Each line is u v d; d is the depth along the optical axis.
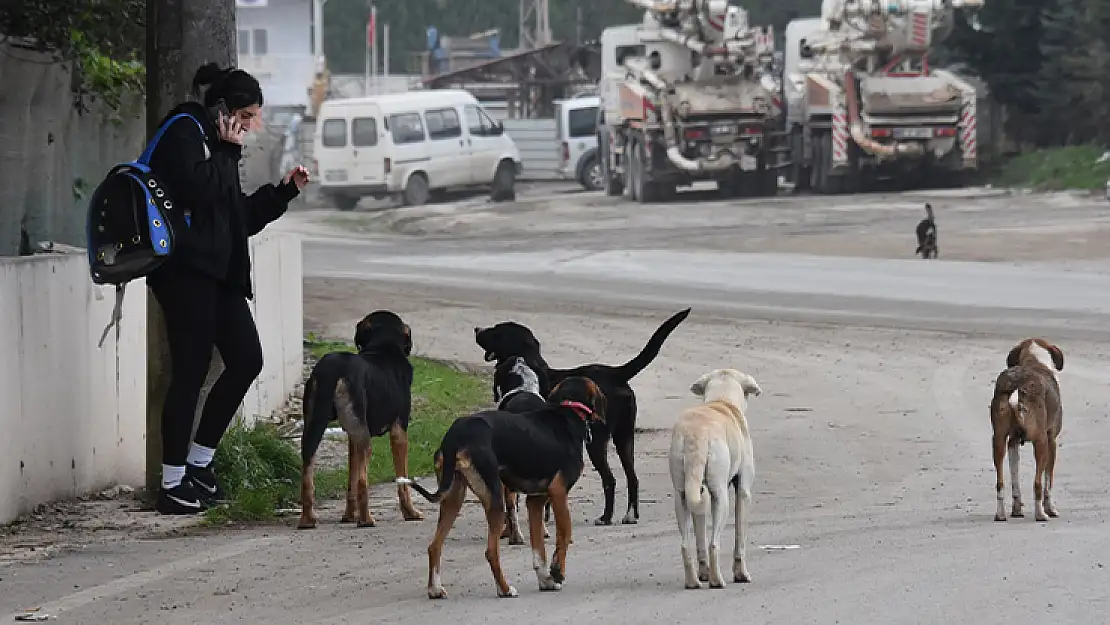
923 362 22.86
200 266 12.48
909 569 9.96
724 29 52.34
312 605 9.31
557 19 128.00
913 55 53.88
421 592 9.64
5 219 14.30
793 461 15.57
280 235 19.12
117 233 12.04
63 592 9.80
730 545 11.14
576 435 9.73
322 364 12.14
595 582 9.91
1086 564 10.02
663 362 23.14
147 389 13.28
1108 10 61.44
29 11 14.15
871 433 17.28
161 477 13.03
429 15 137.75
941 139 53.12
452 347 24.62
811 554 10.65
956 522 12.09
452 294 31.67
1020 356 12.78
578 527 12.30
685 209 50.78
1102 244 37.41
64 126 15.49
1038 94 62.72
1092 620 8.43
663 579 9.93
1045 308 28.02
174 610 9.25
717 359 23.39
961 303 28.89
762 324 27.03
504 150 59.97
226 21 13.42
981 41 63.09
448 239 46.12
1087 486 14.00
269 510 12.69
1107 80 61.38
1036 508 12.17
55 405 12.82
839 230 42.97
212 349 12.91
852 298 29.97
